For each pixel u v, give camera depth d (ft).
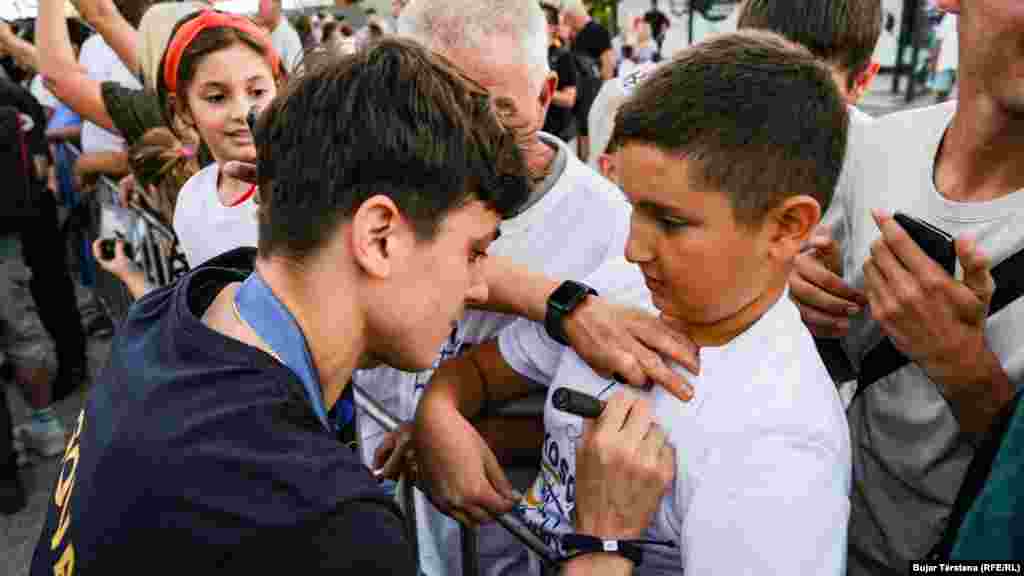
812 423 2.92
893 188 3.97
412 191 2.62
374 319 2.78
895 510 4.09
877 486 4.15
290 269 2.70
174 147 7.46
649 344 3.36
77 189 12.65
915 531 3.99
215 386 2.47
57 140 13.43
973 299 3.11
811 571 2.68
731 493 2.84
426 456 4.12
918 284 3.19
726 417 3.02
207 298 3.01
